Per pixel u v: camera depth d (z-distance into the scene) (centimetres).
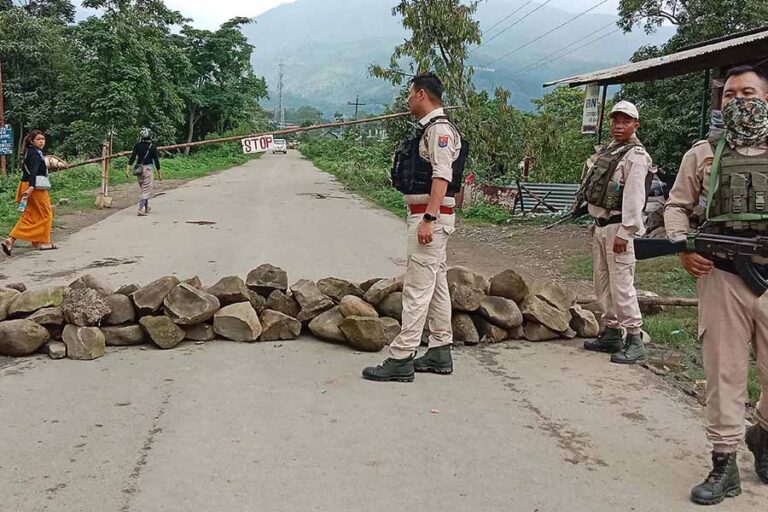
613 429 387
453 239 1230
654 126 1560
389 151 2458
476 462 343
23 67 3281
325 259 937
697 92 1505
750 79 305
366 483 319
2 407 401
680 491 320
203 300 524
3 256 934
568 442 369
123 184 2248
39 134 970
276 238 1127
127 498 303
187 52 4597
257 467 332
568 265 943
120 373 460
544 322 552
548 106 2698
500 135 1909
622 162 500
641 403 426
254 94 5128
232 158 4484
